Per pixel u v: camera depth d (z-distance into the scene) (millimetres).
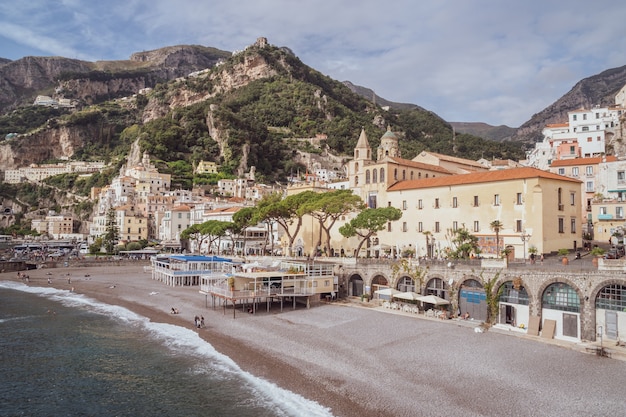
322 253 104188
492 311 58438
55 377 46375
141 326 66625
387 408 36031
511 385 39281
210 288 75375
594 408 34844
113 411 38469
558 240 77500
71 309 80750
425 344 50500
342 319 63156
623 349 45938
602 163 100250
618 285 48750
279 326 61188
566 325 52188
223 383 43156
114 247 176250
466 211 85000
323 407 36938
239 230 126812
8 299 92125
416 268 69500
